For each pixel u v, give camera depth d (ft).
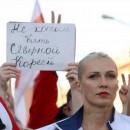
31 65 15.94
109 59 11.34
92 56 11.37
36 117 17.66
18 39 15.99
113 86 11.18
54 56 15.90
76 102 13.88
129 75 13.00
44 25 16.01
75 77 14.05
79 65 11.49
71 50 15.90
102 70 11.21
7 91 14.48
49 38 15.98
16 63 15.93
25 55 15.94
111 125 11.40
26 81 21.94
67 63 15.88
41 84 17.60
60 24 15.94
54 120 17.74
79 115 11.61
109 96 11.18
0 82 14.20
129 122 11.53
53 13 16.39
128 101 12.80
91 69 11.23
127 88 13.37
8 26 15.99
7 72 14.23
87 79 11.25
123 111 13.35
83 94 11.48
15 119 14.29
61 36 15.93
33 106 17.71
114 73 11.27
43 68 15.92
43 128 11.74
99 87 11.16
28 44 15.97
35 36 15.97
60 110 17.90
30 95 22.79
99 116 11.37
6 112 12.96
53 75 17.62
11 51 15.97
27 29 15.99
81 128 11.51
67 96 18.07
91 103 11.28
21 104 22.99
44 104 17.63
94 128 11.42
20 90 22.17
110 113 11.48
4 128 12.87
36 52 15.96
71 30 15.93
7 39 15.99
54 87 17.65
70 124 11.58
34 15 22.56
